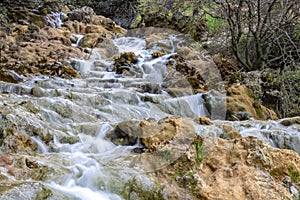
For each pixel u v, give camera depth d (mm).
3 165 2143
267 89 4844
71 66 5266
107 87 4266
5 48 5930
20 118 2738
